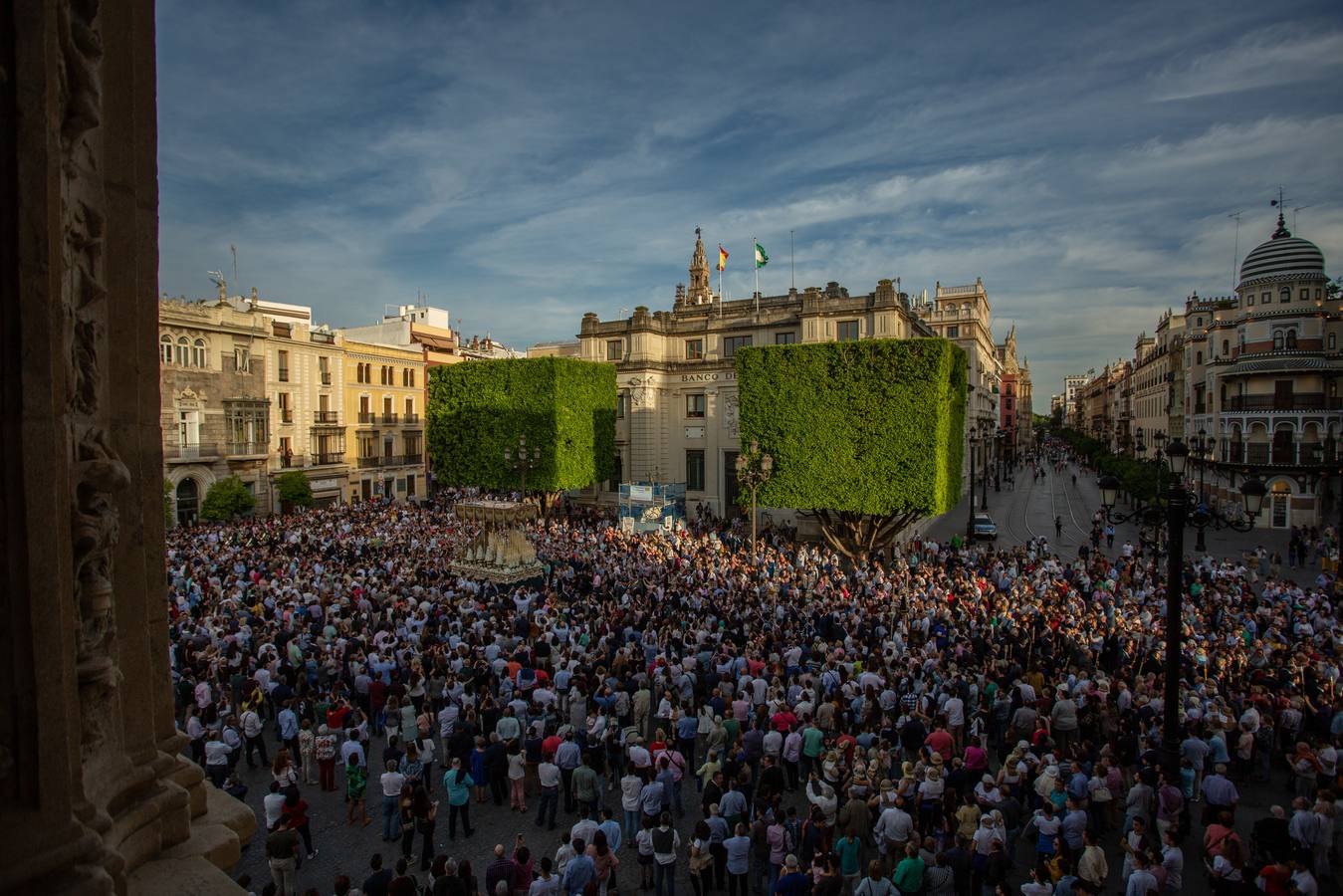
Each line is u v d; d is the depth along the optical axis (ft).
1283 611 70.38
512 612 72.33
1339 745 45.52
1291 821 36.27
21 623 11.23
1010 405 458.50
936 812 39.32
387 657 56.03
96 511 13.04
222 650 58.80
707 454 163.32
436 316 248.73
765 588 83.30
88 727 13.28
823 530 115.85
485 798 46.98
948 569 99.35
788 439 112.16
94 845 11.76
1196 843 41.98
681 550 107.86
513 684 54.24
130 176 15.07
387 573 85.10
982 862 33.68
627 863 40.63
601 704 49.08
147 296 15.65
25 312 11.12
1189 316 214.90
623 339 171.42
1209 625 68.03
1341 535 102.78
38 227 11.18
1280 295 158.61
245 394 152.66
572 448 150.20
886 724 46.01
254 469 153.99
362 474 185.98
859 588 83.35
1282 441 155.02
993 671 53.62
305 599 72.23
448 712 49.03
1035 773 40.55
